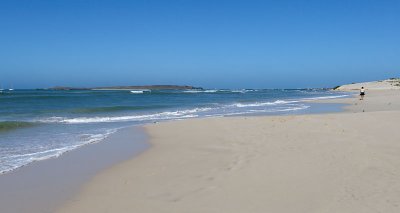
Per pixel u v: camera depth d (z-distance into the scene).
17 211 6.21
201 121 18.44
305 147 10.25
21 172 8.91
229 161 9.16
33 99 51.88
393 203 5.65
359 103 36.16
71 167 9.40
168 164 9.34
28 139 14.34
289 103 39.75
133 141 13.66
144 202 6.41
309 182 6.93
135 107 33.62
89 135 15.47
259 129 14.49
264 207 5.84
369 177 7.03
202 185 7.20
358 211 5.42
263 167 8.23
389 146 9.92
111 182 7.85
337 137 11.66
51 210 6.23
